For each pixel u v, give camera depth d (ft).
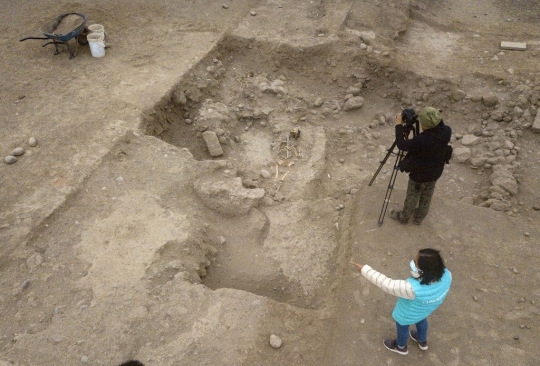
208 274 18.95
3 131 23.88
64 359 14.32
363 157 27.45
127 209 19.76
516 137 27.55
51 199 19.79
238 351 14.74
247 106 29.25
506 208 22.41
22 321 15.38
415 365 14.66
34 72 29.07
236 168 24.89
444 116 30.60
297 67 32.73
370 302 16.61
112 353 14.51
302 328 15.79
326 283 19.06
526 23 40.01
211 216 21.22
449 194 24.94
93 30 31.53
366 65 31.91
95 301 15.98
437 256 11.79
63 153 22.45
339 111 30.83
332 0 38.27
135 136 23.79
